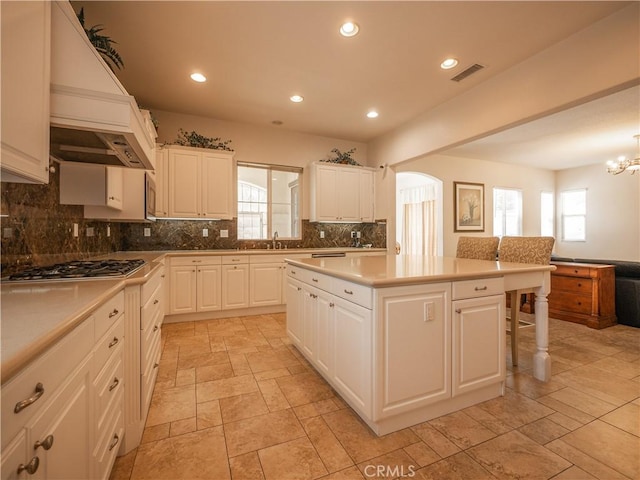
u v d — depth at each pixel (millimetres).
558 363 2561
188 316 3814
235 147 4480
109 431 1239
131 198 2887
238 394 2088
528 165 6984
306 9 2180
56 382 798
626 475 1376
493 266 2199
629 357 2689
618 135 4789
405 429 1711
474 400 1951
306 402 1990
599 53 2287
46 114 1243
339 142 5215
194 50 2660
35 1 1147
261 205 4766
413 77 3113
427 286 1738
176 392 2107
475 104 3312
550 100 2609
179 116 4129
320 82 3223
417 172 5801
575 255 7215
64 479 843
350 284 1804
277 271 4195
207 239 4363
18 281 1418
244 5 2139
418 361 1718
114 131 1500
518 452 1526
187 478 1369
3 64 950
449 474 1393
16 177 1174
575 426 1729
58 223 2158
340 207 4891
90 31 1894
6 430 589
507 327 3443
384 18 2270
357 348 1738
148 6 2137
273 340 3145
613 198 6637
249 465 1448
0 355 600
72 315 886
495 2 2105
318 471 1412
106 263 2125
